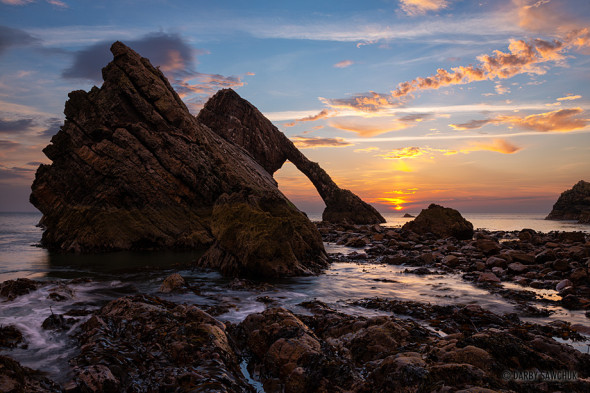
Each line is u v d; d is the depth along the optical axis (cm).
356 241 3406
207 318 871
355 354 729
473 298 1355
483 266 2014
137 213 2994
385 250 2808
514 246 2964
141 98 3272
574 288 1427
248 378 687
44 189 3069
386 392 509
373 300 1279
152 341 767
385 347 721
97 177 3008
